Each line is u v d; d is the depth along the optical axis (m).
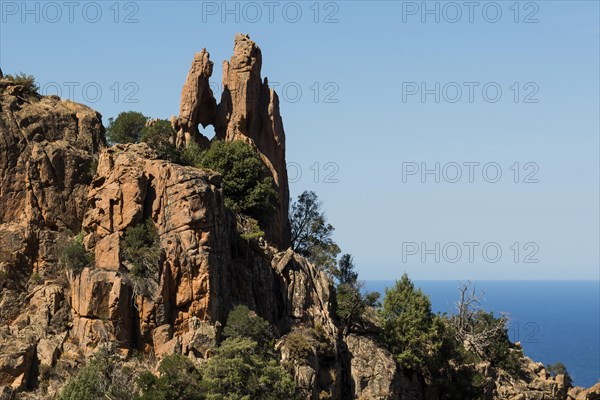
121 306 147.50
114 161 160.12
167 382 137.38
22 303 153.25
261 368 146.12
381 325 175.75
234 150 180.00
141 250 151.62
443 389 177.25
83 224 157.12
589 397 199.12
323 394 156.38
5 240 156.38
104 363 141.25
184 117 188.38
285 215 195.88
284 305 167.38
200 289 151.62
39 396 141.75
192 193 153.88
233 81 192.88
